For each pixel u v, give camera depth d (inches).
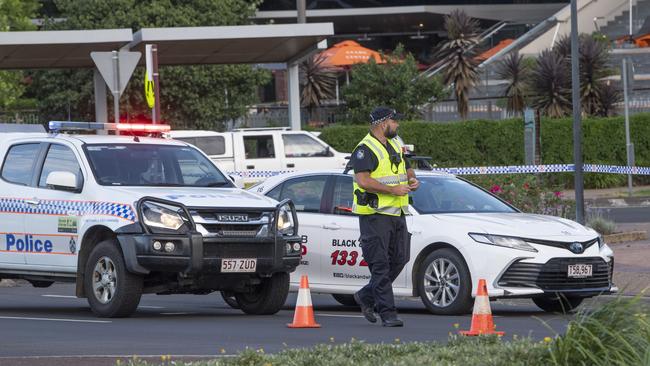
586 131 3683.6
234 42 2856.8
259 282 1310.3
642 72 4771.2
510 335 1109.7
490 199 1451.8
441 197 1419.8
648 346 715.4
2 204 1386.6
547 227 1341.0
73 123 1403.8
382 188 1149.1
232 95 4232.3
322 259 1423.5
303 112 4640.8
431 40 7081.7
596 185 3683.6
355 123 4505.4
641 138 3752.5
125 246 1240.8
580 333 741.3
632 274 1653.5
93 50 2851.9
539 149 3088.1
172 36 2751.0
